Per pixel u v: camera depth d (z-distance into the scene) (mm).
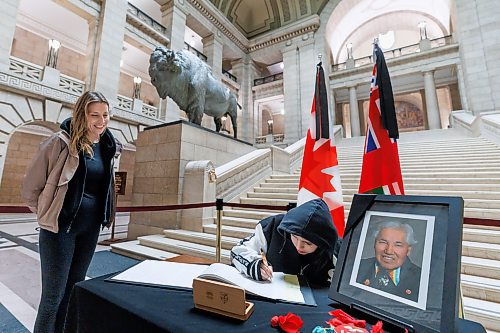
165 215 5184
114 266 3582
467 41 12062
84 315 1054
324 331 729
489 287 2156
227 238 4121
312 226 1152
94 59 10352
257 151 7152
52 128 9344
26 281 2916
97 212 1747
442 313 674
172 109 13219
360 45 21297
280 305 969
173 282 1148
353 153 9016
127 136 11148
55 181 1503
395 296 797
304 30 16969
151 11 15398
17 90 7969
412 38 19500
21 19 11898
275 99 18844
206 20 16188
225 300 860
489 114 8430
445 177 4871
